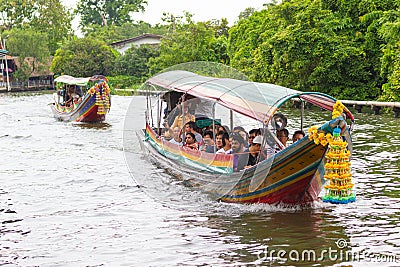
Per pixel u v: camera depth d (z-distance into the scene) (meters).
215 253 7.97
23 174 13.71
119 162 14.77
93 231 9.14
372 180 11.64
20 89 59.88
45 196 11.50
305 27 27.45
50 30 69.50
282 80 28.89
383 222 9.00
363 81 27.72
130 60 51.31
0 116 29.75
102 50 53.84
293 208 9.90
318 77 27.38
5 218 9.99
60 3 71.50
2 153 16.98
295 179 9.42
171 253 8.04
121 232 9.05
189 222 9.40
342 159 8.98
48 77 63.59
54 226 9.47
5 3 71.06
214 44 41.31
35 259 7.98
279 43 27.84
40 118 28.44
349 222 9.04
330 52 27.00
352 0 27.83
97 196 11.38
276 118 10.80
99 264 7.73
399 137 17.05
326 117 23.08
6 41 62.19
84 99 24.64
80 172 13.73
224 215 9.70
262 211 9.83
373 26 26.50
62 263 7.81
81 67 52.50
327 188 9.16
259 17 37.47
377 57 26.92
